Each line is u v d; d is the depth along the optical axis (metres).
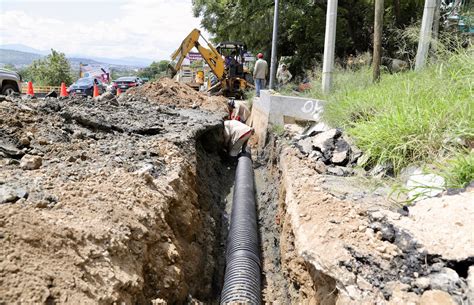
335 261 3.04
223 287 4.83
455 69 5.30
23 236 2.54
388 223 3.30
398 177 4.42
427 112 4.51
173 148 6.18
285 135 8.48
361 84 8.50
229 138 10.53
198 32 18.61
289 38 20.28
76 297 2.41
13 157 4.28
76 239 2.83
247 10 21.25
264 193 8.18
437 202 3.36
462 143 4.09
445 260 2.72
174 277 3.75
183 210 4.89
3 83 12.22
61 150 4.79
